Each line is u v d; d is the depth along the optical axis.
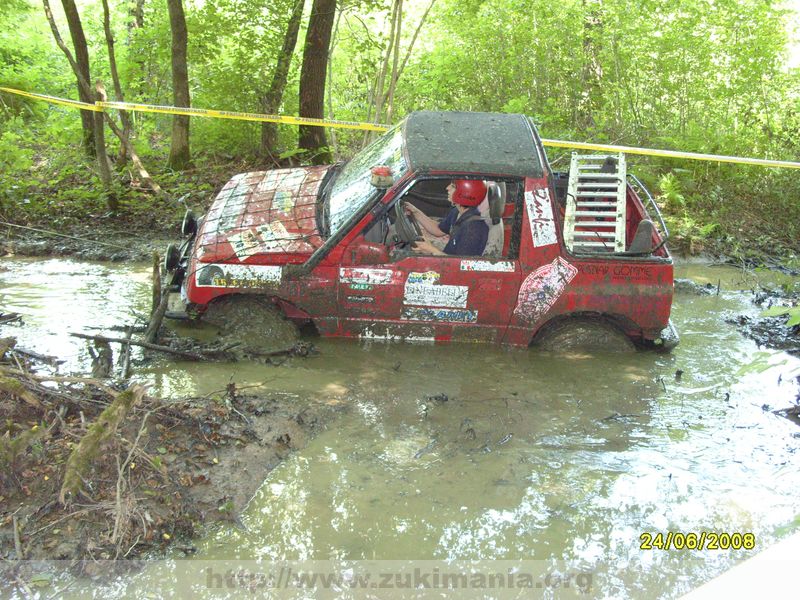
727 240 9.79
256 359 5.20
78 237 8.47
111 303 6.23
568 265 5.32
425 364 5.27
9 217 8.95
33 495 3.37
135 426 3.85
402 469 3.93
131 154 10.17
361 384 4.91
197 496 3.53
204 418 4.13
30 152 10.35
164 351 5.03
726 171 11.39
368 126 8.07
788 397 5.14
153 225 9.16
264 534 3.33
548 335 5.59
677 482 3.94
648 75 12.95
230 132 12.82
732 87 12.02
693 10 12.03
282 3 12.66
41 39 19.44
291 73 13.52
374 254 5.26
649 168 11.09
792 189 11.15
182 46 11.41
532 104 13.57
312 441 4.17
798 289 8.04
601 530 3.49
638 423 4.62
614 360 5.59
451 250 5.54
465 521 3.50
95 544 3.16
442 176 5.20
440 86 14.66
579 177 6.21
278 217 5.58
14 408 3.78
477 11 14.10
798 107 12.18
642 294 5.36
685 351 5.94
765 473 4.07
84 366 4.86
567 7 14.00
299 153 12.13
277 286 5.27
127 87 15.06
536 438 4.35
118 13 19.58
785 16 12.51
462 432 4.36
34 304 6.12
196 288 5.25
